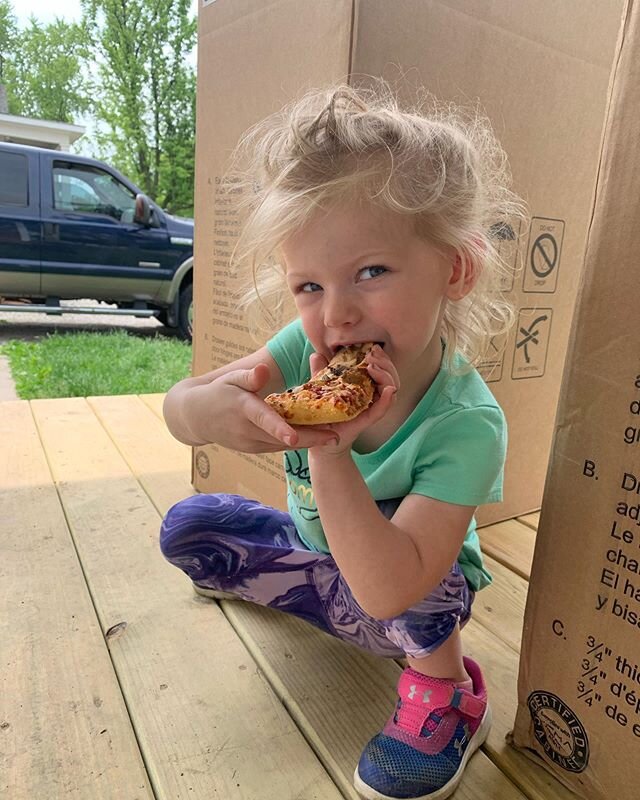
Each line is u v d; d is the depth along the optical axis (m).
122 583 1.35
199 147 1.58
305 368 1.12
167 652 1.14
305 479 1.07
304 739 0.96
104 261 5.34
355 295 0.80
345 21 1.06
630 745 0.81
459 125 1.07
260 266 1.15
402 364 0.84
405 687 0.94
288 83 1.22
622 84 0.74
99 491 1.79
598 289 0.79
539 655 0.90
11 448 2.09
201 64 1.52
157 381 3.71
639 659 0.79
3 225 5.01
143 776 0.88
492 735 0.99
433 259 0.83
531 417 1.63
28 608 1.25
